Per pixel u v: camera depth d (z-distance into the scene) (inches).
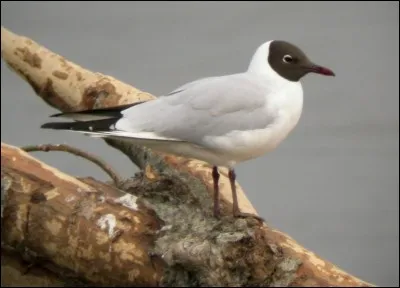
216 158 448.8
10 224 419.5
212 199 455.2
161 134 438.6
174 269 406.6
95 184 437.4
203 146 442.3
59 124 437.4
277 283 404.2
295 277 404.2
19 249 427.5
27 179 421.1
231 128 438.3
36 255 428.8
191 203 441.4
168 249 406.0
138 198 430.6
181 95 445.7
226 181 478.6
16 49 560.7
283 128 452.1
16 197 418.0
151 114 441.1
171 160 494.3
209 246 401.1
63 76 556.7
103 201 423.2
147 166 465.4
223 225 416.8
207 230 414.6
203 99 441.1
